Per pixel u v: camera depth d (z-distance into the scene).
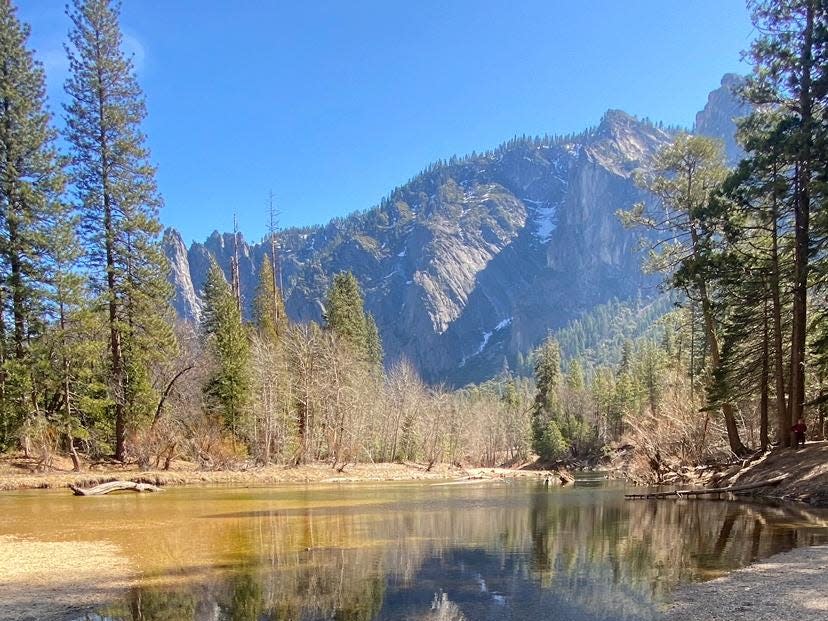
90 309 33.12
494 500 24.08
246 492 28.05
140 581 10.16
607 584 9.71
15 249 31.41
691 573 10.23
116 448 34.50
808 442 23.31
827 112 20.73
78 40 35.09
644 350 94.94
